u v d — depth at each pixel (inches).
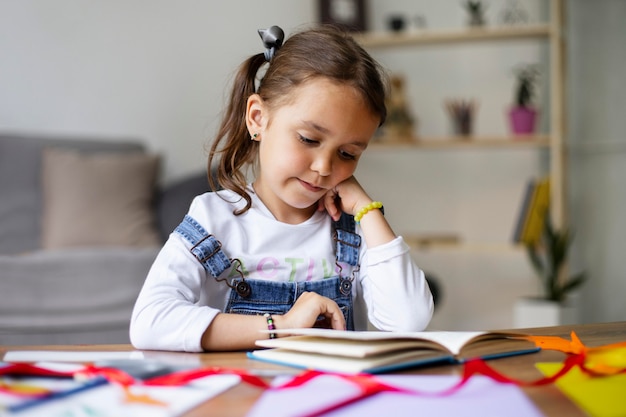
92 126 140.8
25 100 140.3
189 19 140.7
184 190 122.2
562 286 120.9
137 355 34.2
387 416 21.8
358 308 48.7
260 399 23.8
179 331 36.4
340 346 29.6
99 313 100.7
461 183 137.9
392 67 138.7
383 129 128.3
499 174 136.7
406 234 137.9
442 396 24.2
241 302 43.7
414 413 22.1
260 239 45.3
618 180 133.8
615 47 133.4
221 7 140.3
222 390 24.9
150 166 127.6
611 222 133.9
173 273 41.1
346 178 43.2
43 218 121.4
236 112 48.0
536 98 134.2
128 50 141.1
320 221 47.2
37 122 140.3
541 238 122.5
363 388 24.6
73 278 100.3
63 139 129.9
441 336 32.1
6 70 140.3
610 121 133.7
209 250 42.3
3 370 26.5
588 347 33.9
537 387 25.4
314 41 42.4
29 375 26.8
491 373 26.4
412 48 137.6
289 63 42.4
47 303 99.5
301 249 46.0
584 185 134.6
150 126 141.0
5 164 124.0
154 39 140.9
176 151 140.6
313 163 41.1
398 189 139.6
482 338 33.2
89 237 117.3
